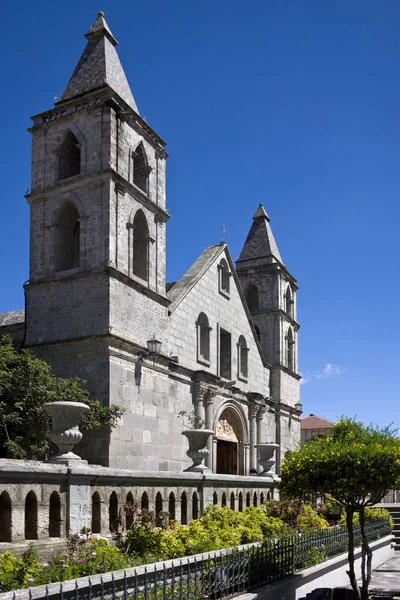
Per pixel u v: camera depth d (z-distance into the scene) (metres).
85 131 27.75
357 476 14.45
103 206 26.56
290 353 47.31
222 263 38.28
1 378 22.53
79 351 25.61
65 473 13.89
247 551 13.49
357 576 22.09
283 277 46.62
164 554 13.91
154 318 28.97
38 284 27.19
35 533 13.12
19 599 7.48
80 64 29.20
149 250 29.22
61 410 15.00
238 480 22.19
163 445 28.05
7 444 21.69
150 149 30.36
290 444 44.94
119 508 15.55
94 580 8.73
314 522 22.91
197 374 32.97
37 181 28.53
